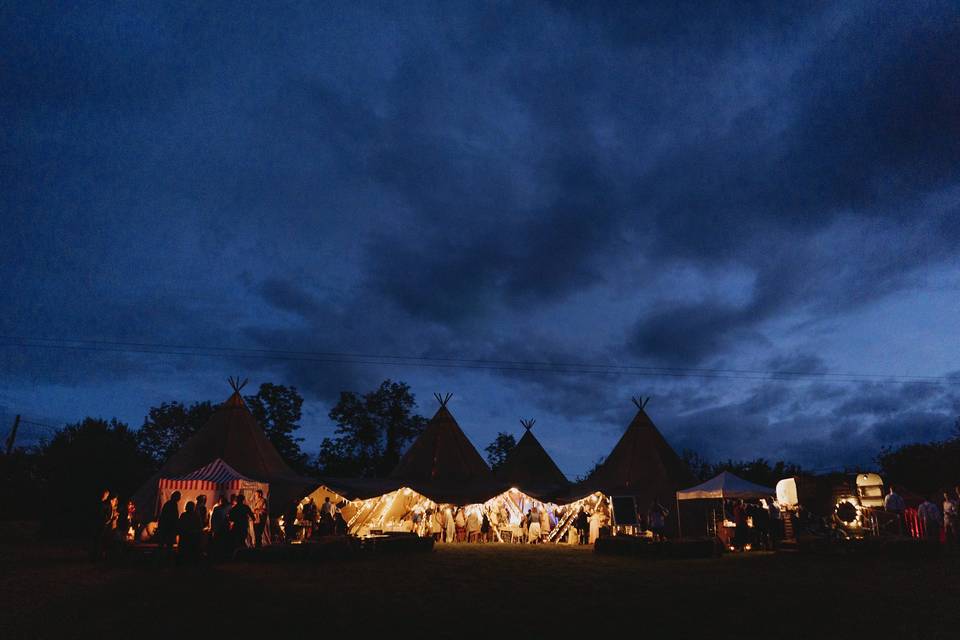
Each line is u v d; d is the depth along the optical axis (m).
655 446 29.28
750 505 23.00
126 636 8.27
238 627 8.77
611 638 8.30
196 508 16.75
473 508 29.55
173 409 59.94
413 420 52.75
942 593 11.64
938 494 26.92
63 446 28.34
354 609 10.06
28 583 12.53
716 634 8.52
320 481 25.58
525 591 11.99
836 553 18.16
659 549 18.86
